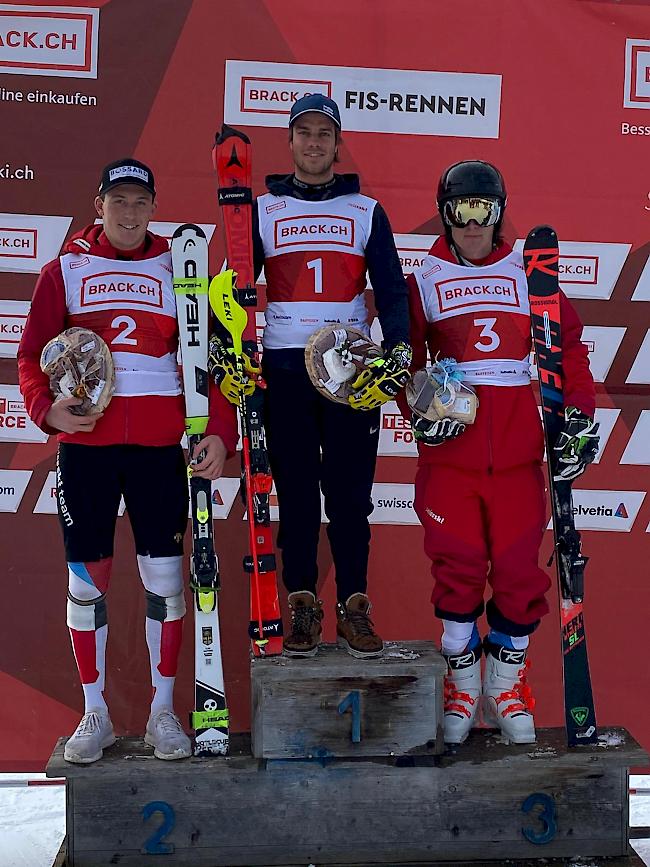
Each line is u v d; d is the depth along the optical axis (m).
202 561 2.53
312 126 2.52
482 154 3.14
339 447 2.53
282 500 2.58
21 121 3.07
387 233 2.61
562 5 3.11
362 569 2.59
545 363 2.60
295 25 3.08
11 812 3.04
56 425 2.38
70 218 3.10
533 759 2.48
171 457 2.54
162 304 2.53
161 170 3.10
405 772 2.47
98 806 2.46
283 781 2.48
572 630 2.60
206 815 2.48
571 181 3.16
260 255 2.62
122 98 3.08
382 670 2.46
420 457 2.65
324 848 2.49
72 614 2.55
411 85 3.11
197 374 2.53
